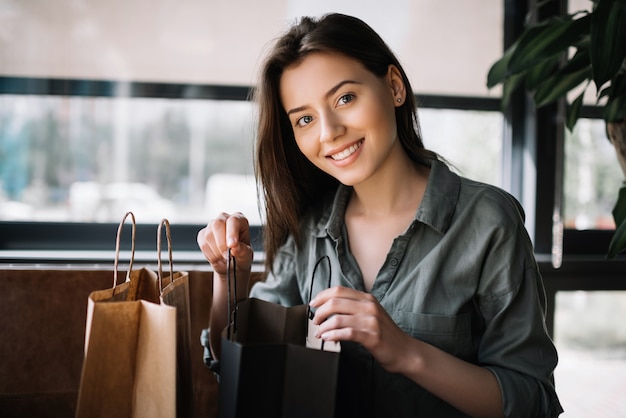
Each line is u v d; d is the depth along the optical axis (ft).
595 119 5.76
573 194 5.81
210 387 4.09
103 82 5.20
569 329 5.65
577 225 5.83
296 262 3.46
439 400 2.84
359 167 2.79
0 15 5.01
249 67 5.32
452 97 5.59
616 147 3.92
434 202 2.94
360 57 2.78
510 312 2.82
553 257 5.37
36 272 3.88
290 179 3.38
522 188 5.79
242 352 2.09
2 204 5.22
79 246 5.29
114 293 2.63
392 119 2.88
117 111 5.26
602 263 5.58
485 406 2.57
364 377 2.89
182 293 2.69
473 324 3.00
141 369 2.44
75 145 5.24
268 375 2.17
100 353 2.39
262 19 5.27
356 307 2.40
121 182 5.34
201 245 3.02
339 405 2.57
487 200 2.93
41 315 3.87
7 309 3.84
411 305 2.90
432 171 3.07
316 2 5.32
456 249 2.89
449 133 5.65
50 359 3.87
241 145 5.44
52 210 5.28
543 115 5.58
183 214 5.45
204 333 3.25
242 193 5.50
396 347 2.43
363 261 3.14
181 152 5.39
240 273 3.07
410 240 2.96
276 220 3.45
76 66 5.15
